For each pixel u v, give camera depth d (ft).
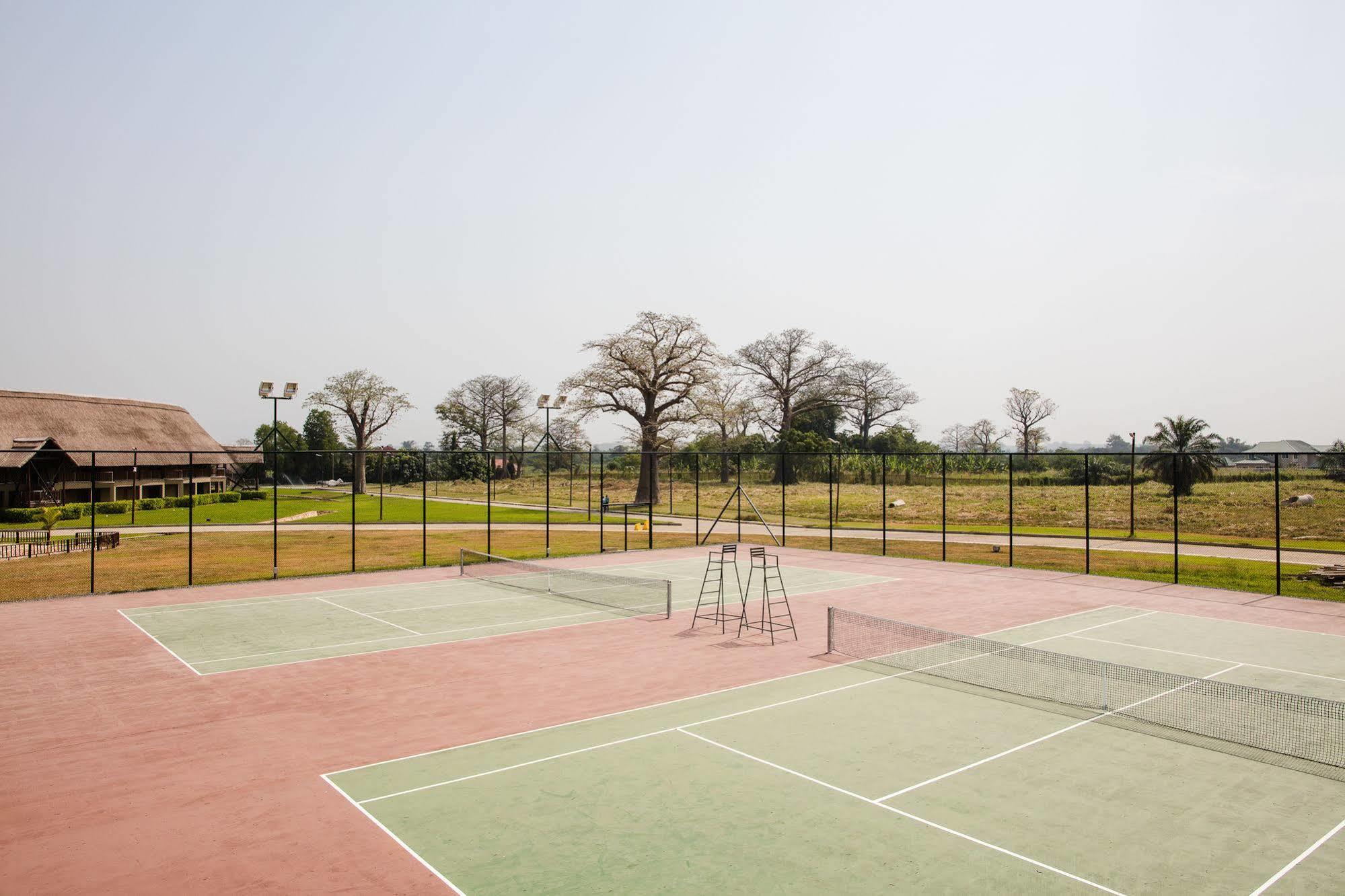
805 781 29.37
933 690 41.27
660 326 194.39
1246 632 55.21
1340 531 120.47
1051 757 31.78
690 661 47.19
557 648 50.47
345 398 266.98
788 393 299.58
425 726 35.76
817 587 74.49
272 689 41.50
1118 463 193.26
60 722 36.24
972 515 154.81
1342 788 28.60
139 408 205.98
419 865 23.12
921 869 22.72
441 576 81.56
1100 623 58.03
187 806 27.43
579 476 281.33
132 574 83.76
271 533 130.31
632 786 28.91
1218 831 25.26
